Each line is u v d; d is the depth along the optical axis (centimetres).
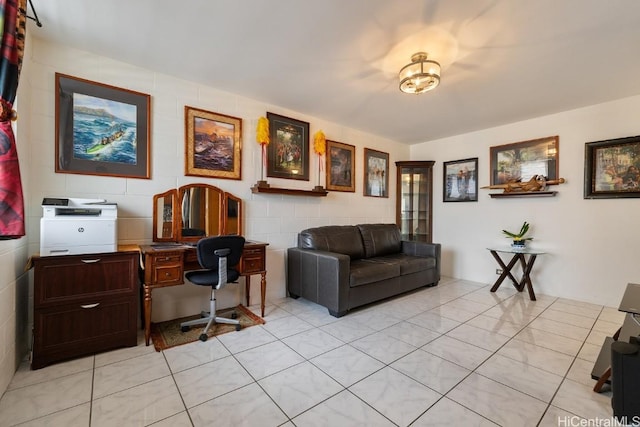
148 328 223
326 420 144
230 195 310
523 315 293
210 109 297
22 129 193
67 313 195
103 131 240
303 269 327
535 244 380
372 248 407
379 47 220
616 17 181
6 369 167
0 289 157
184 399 159
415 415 148
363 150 452
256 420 144
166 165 271
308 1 172
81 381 175
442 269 480
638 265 309
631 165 311
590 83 276
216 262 241
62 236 193
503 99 317
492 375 185
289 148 360
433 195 495
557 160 361
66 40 217
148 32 206
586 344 228
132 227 254
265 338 238
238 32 205
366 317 287
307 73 264
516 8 174
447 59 233
